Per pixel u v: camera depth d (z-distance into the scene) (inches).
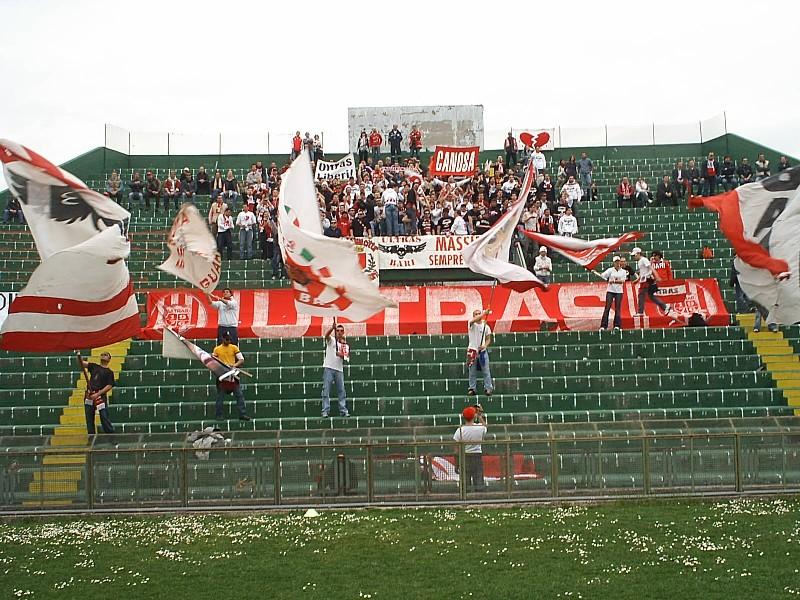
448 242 1362.0
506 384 1050.7
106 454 762.2
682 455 762.2
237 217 1515.7
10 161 802.2
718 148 1893.5
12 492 762.8
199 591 545.3
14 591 551.8
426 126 1950.1
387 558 602.2
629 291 1226.0
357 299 808.3
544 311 1214.9
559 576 554.3
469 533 657.6
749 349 1119.0
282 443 767.7
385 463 760.3
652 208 1622.8
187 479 760.3
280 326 1195.3
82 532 691.4
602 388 1055.0
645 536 637.9
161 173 1831.9
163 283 1408.7
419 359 1109.1
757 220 805.9
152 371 1071.6
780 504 730.2
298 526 693.9
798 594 512.4
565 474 757.3
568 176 1697.8
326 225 1378.0
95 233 820.6
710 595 514.0
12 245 1466.5
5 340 764.0
